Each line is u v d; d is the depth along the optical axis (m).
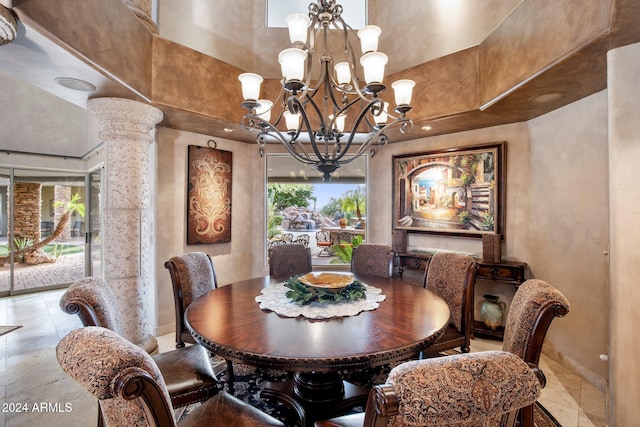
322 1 2.15
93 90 2.58
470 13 3.51
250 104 2.04
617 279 1.89
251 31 4.19
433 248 3.96
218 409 1.44
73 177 5.80
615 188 1.90
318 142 4.38
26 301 4.84
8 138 5.16
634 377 1.82
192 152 3.76
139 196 2.94
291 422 2.11
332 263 4.56
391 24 4.20
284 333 1.62
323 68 2.24
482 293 3.62
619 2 1.60
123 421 0.99
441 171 3.84
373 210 4.45
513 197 3.39
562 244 2.88
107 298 1.62
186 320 1.82
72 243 5.78
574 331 2.75
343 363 1.37
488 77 2.81
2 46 1.91
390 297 2.24
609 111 1.93
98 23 2.17
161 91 2.88
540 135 3.14
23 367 2.85
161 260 3.55
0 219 5.12
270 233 4.47
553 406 2.25
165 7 3.57
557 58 2.06
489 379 0.79
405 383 0.76
